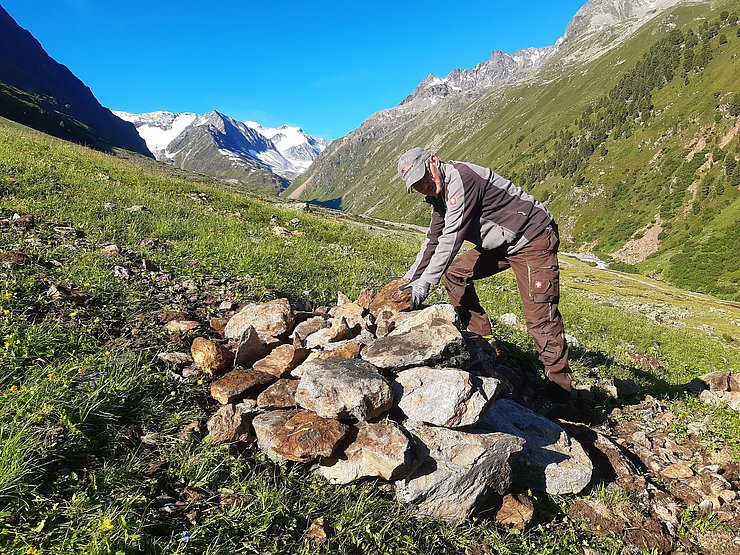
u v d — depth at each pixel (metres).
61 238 8.84
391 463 3.68
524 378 7.35
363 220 94.12
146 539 2.93
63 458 3.41
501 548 3.83
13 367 4.16
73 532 2.88
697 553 4.47
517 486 4.70
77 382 4.09
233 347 5.50
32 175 13.89
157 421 4.10
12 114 151.38
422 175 5.02
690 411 7.98
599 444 5.61
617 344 15.53
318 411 3.99
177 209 14.89
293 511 3.53
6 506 2.93
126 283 6.88
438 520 3.89
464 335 5.87
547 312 5.90
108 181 17.97
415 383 4.48
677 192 174.62
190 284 7.70
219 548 3.02
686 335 26.44
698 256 141.25
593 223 196.25
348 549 3.36
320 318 6.20
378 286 10.48
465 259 6.41
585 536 4.36
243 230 14.45
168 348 5.32
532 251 5.62
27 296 5.56
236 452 3.95
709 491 5.39
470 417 4.29
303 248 13.56
